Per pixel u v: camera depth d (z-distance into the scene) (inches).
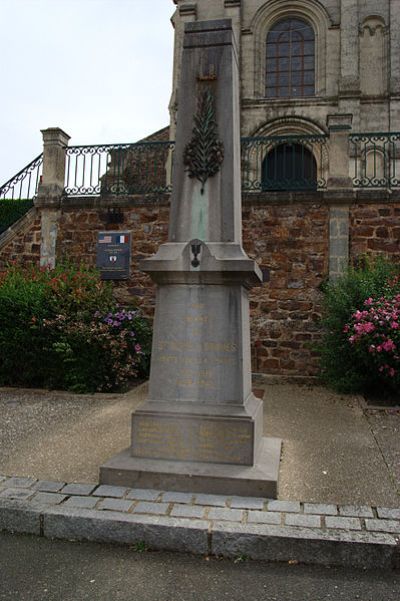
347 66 714.2
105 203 397.7
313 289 362.0
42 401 272.2
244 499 142.8
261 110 727.7
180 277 163.6
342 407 265.9
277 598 107.8
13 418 237.5
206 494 146.1
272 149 663.1
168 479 149.1
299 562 120.8
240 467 152.9
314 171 675.4
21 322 305.7
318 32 737.6
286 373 361.1
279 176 679.7
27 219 416.2
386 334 266.8
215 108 176.9
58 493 147.0
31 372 304.5
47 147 416.8
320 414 250.7
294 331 362.6
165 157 521.3
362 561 118.8
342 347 289.0
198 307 163.3
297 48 750.5
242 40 751.1
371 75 725.3
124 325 314.3
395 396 280.7
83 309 311.0
